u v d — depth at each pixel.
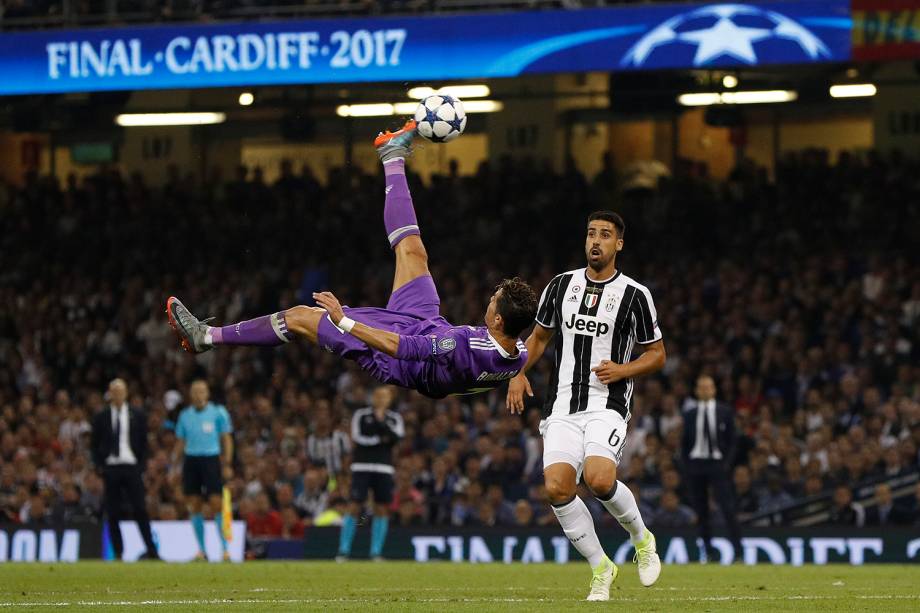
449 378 18.42
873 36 39.03
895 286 48.38
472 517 40.47
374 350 18.61
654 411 44.25
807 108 56.56
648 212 55.03
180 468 43.12
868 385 43.44
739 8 40.19
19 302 58.03
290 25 43.09
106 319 56.41
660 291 51.16
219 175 61.56
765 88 53.34
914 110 54.97
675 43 40.69
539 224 55.56
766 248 51.88
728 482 34.84
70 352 55.41
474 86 55.25
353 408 43.47
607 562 19.38
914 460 38.53
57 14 49.06
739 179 55.09
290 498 41.03
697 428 34.75
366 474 35.94
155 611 17.05
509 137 58.88
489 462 41.53
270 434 46.56
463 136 59.75
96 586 22.97
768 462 39.75
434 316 19.09
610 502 19.59
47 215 61.06
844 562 35.69
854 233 51.91
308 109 58.41
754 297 48.94
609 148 58.19
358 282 55.34
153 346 54.91
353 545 37.84
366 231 57.44
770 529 36.06
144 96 55.84
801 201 53.38
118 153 62.69
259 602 18.70
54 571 28.17
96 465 37.12
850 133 56.22
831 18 39.34
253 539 38.59
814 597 19.92
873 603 18.62
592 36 41.34
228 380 51.41
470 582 24.28
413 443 43.97
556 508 19.38
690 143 57.66
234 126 61.31
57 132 63.34
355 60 42.62
